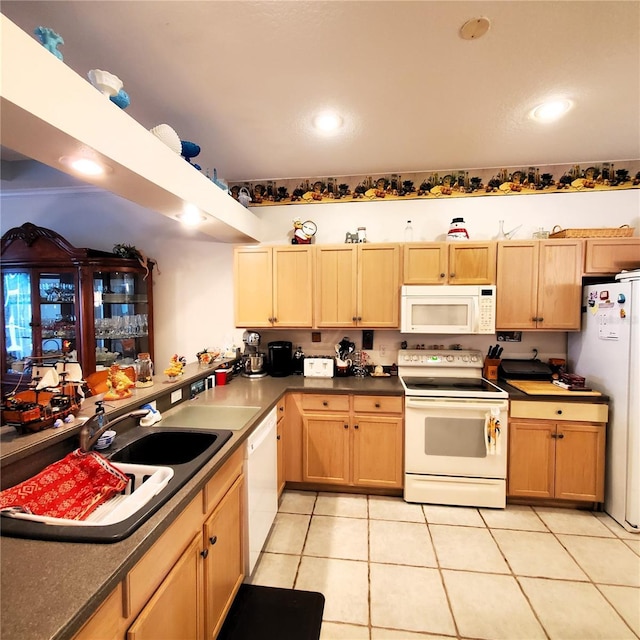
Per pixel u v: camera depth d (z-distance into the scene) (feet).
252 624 5.04
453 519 7.54
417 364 9.50
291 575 5.93
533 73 5.47
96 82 4.24
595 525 7.34
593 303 8.16
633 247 8.24
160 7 4.18
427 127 7.20
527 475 7.96
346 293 9.21
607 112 6.65
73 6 4.14
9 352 9.90
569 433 7.79
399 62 5.18
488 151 8.45
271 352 9.70
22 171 10.39
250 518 5.65
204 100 6.15
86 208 10.97
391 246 9.00
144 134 4.88
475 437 7.93
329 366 9.55
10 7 4.13
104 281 10.12
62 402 4.51
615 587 5.68
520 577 5.89
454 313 8.68
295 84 5.71
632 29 4.56
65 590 2.32
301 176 10.16
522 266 8.61
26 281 9.85
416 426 8.09
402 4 4.17
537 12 4.31
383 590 5.63
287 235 10.39
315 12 4.27
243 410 6.52
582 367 8.66
